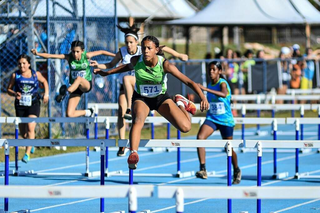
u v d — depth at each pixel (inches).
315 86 1716.3
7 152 555.5
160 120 824.3
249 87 1587.1
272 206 672.4
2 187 359.3
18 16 1138.7
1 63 1242.6
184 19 1820.9
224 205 676.7
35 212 639.8
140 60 559.8
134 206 351.6
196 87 544.4
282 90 1628.9
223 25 1803.6
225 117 766.5
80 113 909.8
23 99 930.1
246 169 948.6
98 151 1154.7
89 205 674.8
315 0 2082.9
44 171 920.9
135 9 1780.3
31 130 930.1
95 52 872.3
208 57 1754.4
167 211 647.8
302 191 349.4
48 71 1103.6
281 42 3159.5
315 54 1894.7
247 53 1668.3
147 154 1130.0
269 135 1403.8
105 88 1211.2
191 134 1386.6
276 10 1818.4
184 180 834.8
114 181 823.1
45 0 1146.7
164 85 572.4
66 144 558.3
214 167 973.8
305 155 1119.6
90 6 1171.3
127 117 729.6
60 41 1136.2
